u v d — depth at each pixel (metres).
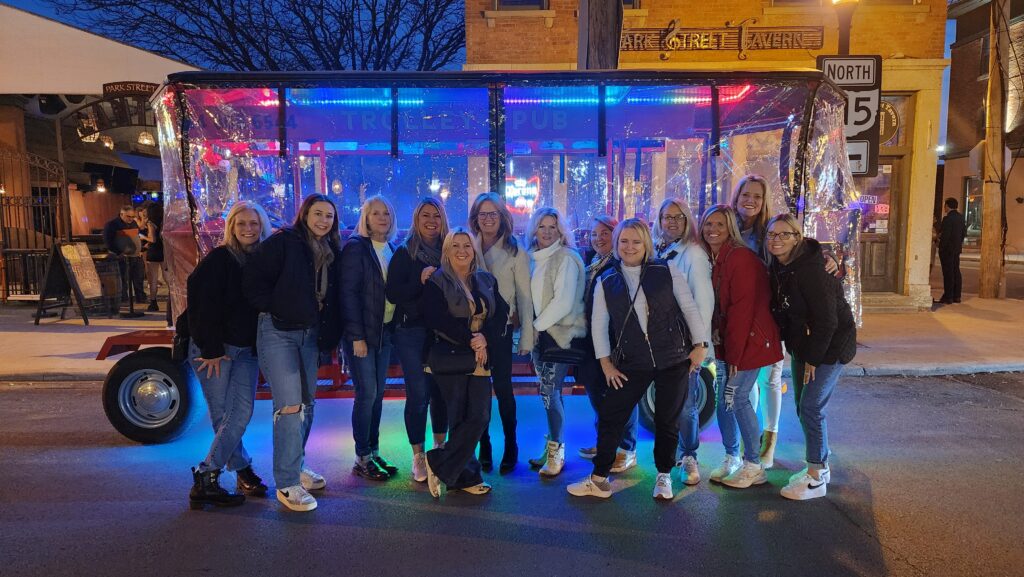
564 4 9.60
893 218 10.29
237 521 3.43
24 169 11.95
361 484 3.94
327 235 3.82
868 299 10.20
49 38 10.82
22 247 12.41
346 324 3.72
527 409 5.65
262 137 5.54
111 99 11.16
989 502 3.69
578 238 6.23
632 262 3.59
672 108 5.55
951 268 11.05
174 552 3.09
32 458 4.36
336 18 20.95
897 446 4.65
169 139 4.67
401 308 3.81
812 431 3.68
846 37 8.90
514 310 4.05
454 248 3.55
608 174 7.02
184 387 4.54
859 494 3.79
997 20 11.33
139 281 11.09
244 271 3.41
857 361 6.99
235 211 3.52
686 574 2.91
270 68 20.73
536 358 4.10
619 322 3.54
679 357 3.54
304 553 3.09
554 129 5.96
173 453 4.46
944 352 7.39
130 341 4.62
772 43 9.49
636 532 3.31
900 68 9.70
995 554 3.10
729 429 3.97
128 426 4.55
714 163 6.44
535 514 3.52
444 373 3.52
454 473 3.59
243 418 3.61
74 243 9.34
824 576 2.89
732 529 3.35
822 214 5.03
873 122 8.98
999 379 6.63
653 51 9.55
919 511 3.57
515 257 3.95
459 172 7.05
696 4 9.45
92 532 3.29
